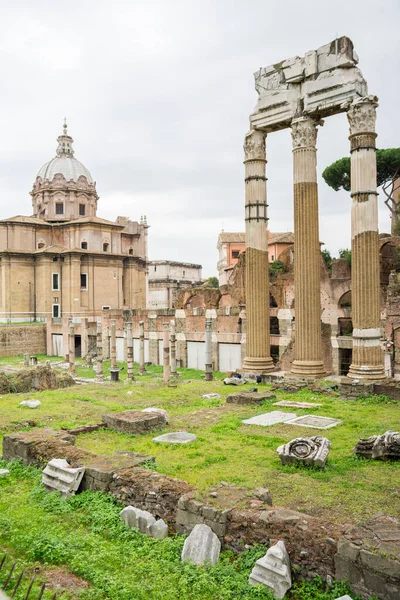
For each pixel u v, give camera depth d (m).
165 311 68.94
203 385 30.67
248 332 31.05
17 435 16.62
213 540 9.91
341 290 50.53
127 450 15.70
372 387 23.62
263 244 30.48
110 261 89.38
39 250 86.06
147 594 8.70
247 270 30.88
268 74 29.30
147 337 67.00
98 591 8.69
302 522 9.48
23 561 9.79
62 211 97.00
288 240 82.25
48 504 12.60
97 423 19.72
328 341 35.00
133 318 68.81
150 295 120.81
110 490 12.71
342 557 8.59
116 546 10.45
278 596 8.63
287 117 28.34
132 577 9.20
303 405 22.48
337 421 19.45
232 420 20.00
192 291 62.16
